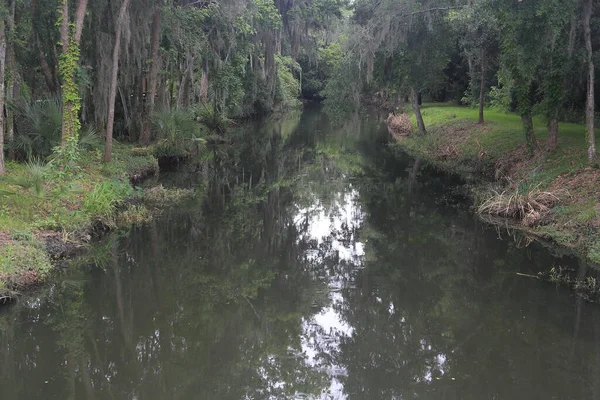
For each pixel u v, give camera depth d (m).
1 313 8.73
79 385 7.07
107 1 19.48
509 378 7.35
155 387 7.23
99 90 20.00
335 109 26.56
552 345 8.18
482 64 25.23
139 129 24.09
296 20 29.77
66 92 14.63
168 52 23.84
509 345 8.28
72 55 14.66
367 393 7.23
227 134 34.28
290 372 7.80
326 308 9.98
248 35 29.50
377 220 15.99
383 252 13.09
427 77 26.33
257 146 31.72
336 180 22.19
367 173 23.45
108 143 18.12
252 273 11.72
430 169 23.44
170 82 27.45
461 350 8.22
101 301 9.73
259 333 8.95
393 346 8.59
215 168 24.34
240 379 7.59
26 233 10.52
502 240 13.25
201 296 10.34
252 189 20.45
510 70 17.88
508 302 9.81
